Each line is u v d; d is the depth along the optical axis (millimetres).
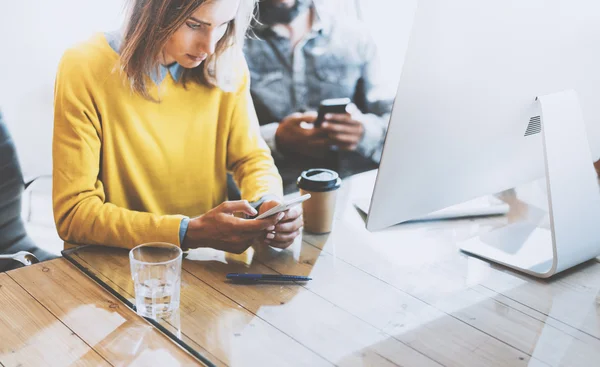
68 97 1432
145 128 1566
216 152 1727
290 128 2576
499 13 1035
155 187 1634
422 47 978
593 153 1420
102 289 1157
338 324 1064
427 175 1151
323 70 2623
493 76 1097
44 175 2033
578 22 1167
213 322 1057
